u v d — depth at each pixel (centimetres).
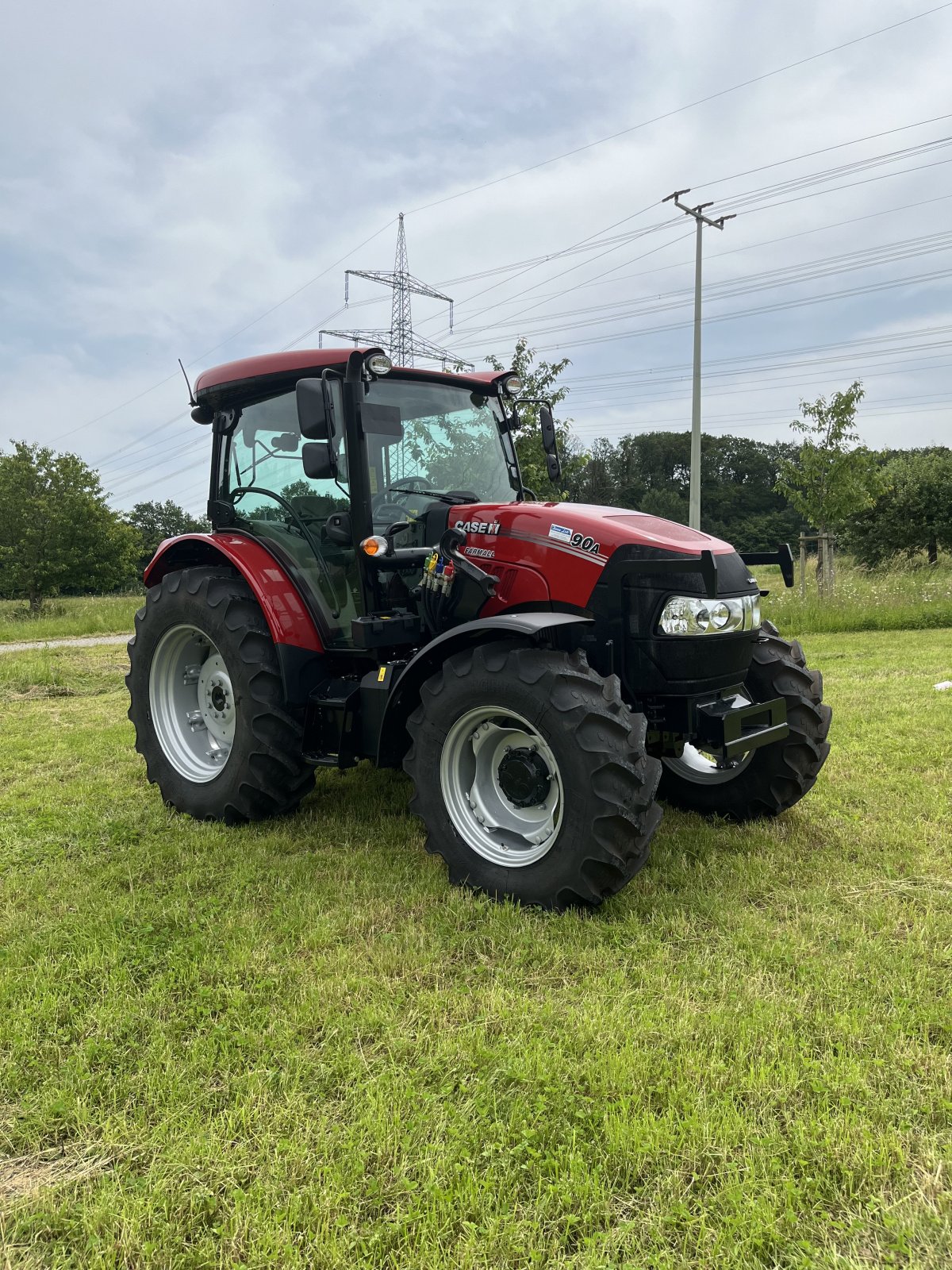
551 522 335
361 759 379
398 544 372
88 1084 206
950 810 392
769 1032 219
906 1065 205
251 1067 212
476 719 316
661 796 423
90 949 273
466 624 312
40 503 2581
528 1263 154
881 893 306
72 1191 175
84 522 2714
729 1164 175
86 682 902
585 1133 186
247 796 388
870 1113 190
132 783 486
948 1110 190
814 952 262
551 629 310
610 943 272
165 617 425
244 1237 162
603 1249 157
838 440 1452
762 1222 160
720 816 399
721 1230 160
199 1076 209
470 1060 210
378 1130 185
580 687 289
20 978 256
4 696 817
